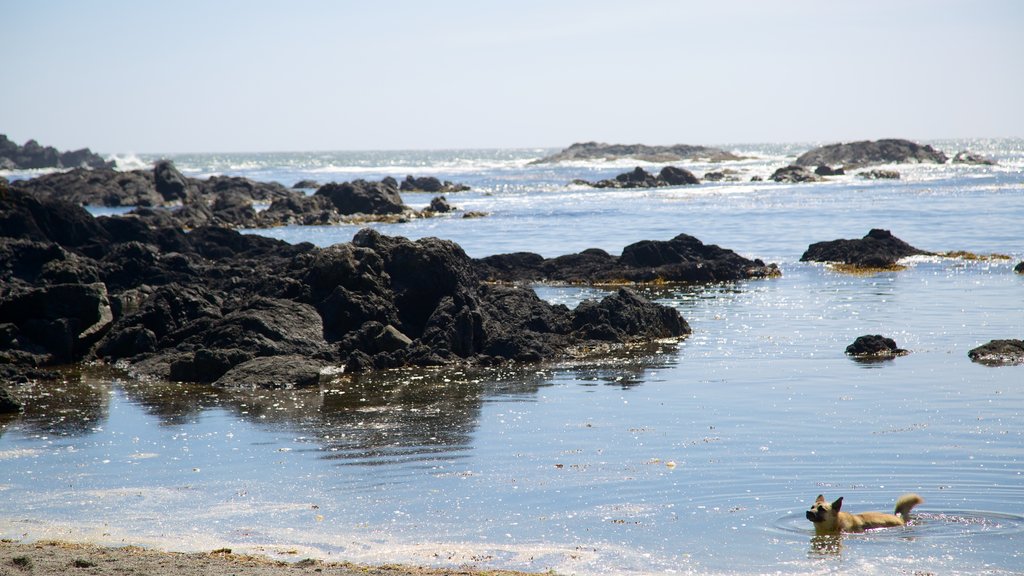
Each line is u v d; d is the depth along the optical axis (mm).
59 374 23781
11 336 25391
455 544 12164
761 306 32250
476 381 22359
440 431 17766
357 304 26453
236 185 104500
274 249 44438
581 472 15055
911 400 18984
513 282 40062
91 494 14586
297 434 17828
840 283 37031
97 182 100312
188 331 26297
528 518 13086
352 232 68438
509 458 15922
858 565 11133
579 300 34938
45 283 30719
